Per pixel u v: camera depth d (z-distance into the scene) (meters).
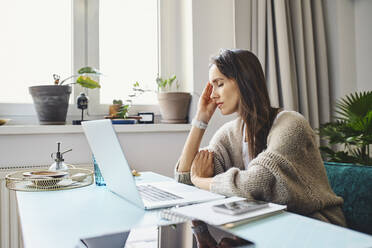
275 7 2.10
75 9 2.07
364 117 1.75
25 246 0.51
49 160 1.77
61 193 0.94
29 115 1.94
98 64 2.13
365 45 2.37
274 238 0.53
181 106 2.08
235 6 2.08
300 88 2.16
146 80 2.29
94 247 0.48
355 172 1.20
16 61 1.93
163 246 0.47
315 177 1.03
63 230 0.59
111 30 2.18
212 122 2.09
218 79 1.17
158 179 1.22
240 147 1.33
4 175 1.61
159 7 2.30
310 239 0.53
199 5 2.11
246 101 1.13
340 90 2.32
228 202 0.72
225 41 2.19
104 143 0.81
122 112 2.02
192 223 0.59
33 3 1.97
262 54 2.08
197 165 1.24
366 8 2.37
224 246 0.47
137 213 0.71
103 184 1.05
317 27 2.26
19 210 0.75
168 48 2.33
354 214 1.15
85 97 1.94
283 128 1.03
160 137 2.03
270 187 0.91
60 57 2.04
